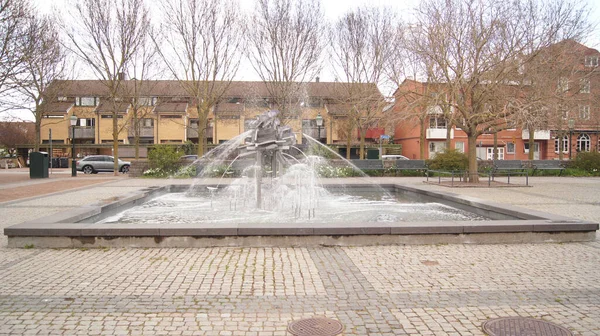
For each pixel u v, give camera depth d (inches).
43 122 1996.8
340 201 517.7
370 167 1080.8
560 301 183.5
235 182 705.6
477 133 802.2
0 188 714.8
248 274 218.5
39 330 152.1
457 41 743.7
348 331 152.3
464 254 262.2
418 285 203.8
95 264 236.5
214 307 175.0
